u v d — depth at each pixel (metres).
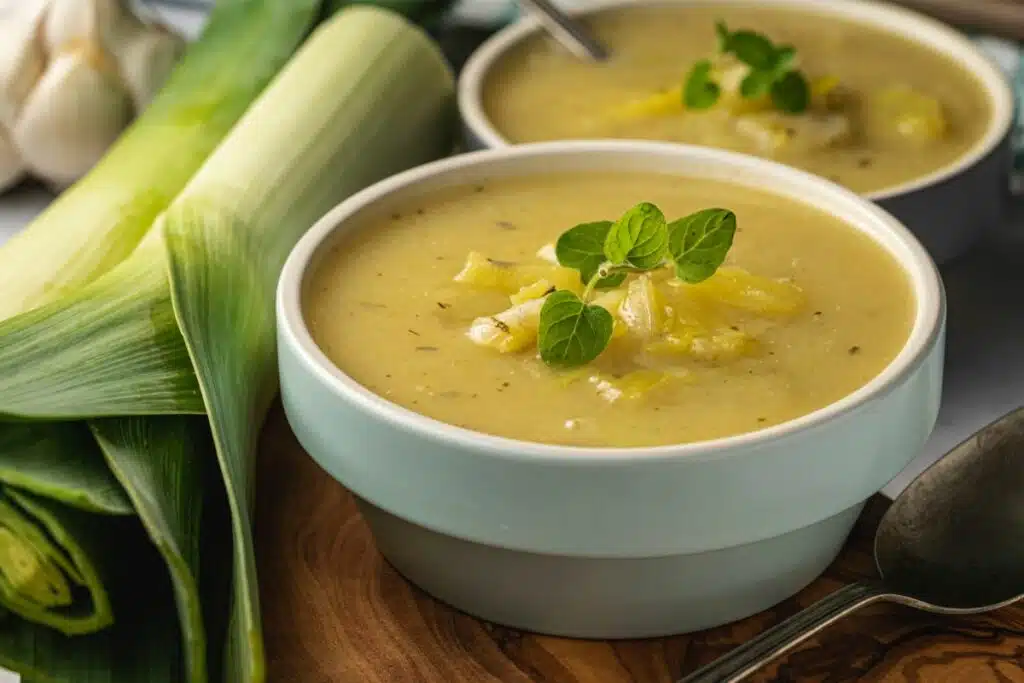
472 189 0.56
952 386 0.59
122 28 0.69
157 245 0.55
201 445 0.52
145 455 0.50
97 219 0.58
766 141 0.62
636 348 0.50
